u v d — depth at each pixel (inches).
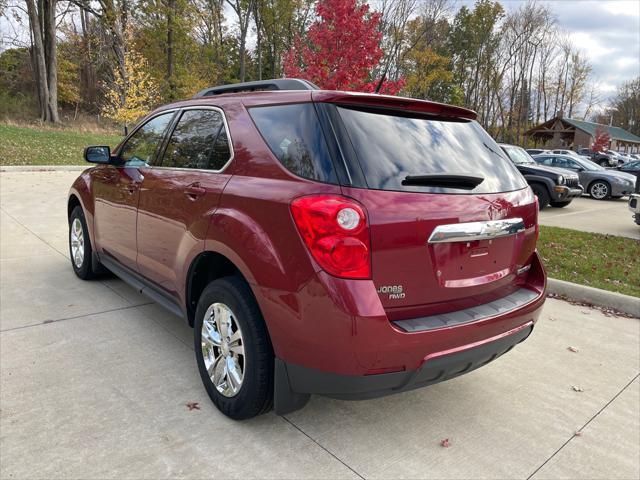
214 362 110.1
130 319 161.8
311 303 85.6
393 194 88.3
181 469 91.7
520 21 2460.6
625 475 98.7
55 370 125.9
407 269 89.1
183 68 1610.5
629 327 183.3
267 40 1972.2
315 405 118.4
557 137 2258.9
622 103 3548.2
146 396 115.9
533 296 114.0
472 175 103.4
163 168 136.3
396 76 1815.9
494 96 2576.3
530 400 126.8
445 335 90.2
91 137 1076.5
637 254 304.5
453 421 114.7
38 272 209.0
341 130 91.1
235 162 108.3
